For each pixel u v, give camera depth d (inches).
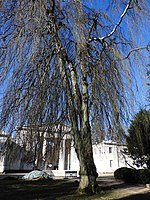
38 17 179.8
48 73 203.9
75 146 282.2
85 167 277.9
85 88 232.4
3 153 213.9
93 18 255.6
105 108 226.4
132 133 307.7
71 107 220.8
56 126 231.0
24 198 274.8
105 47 242.1
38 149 224.2
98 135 227.6
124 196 275.1
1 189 359.9
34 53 180.9
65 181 498.3
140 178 410.6
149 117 272.7
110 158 1029.8
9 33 199.3
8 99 192.2
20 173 831.1
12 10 198.8
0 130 195.0
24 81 193.2
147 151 406.9
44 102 197.2
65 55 214.4
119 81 229.9
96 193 275.9
